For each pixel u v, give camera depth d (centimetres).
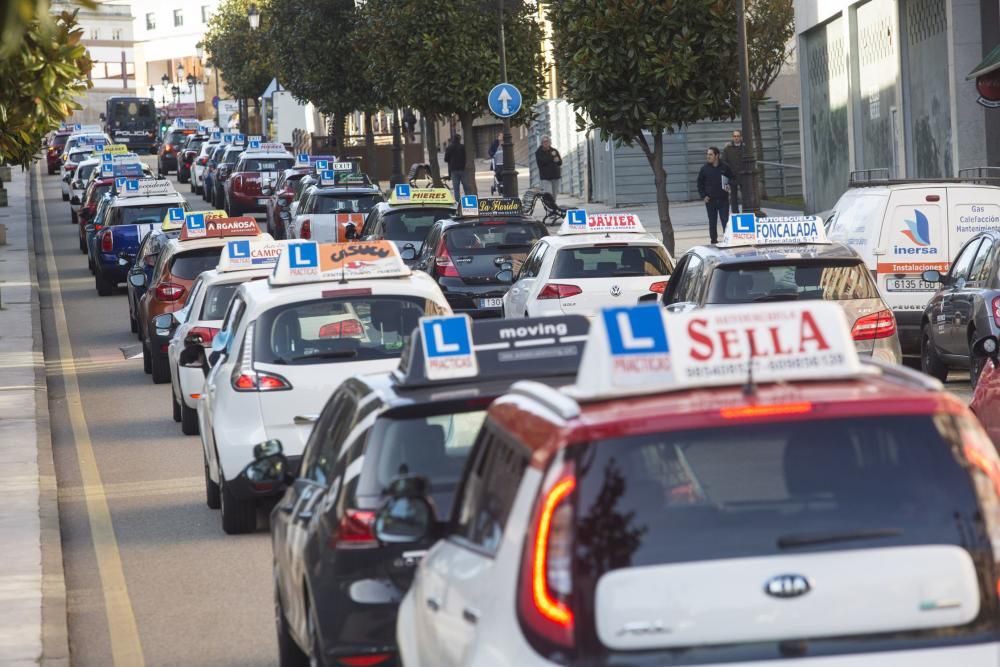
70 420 5491
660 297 5069
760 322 1320
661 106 7831
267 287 3472
